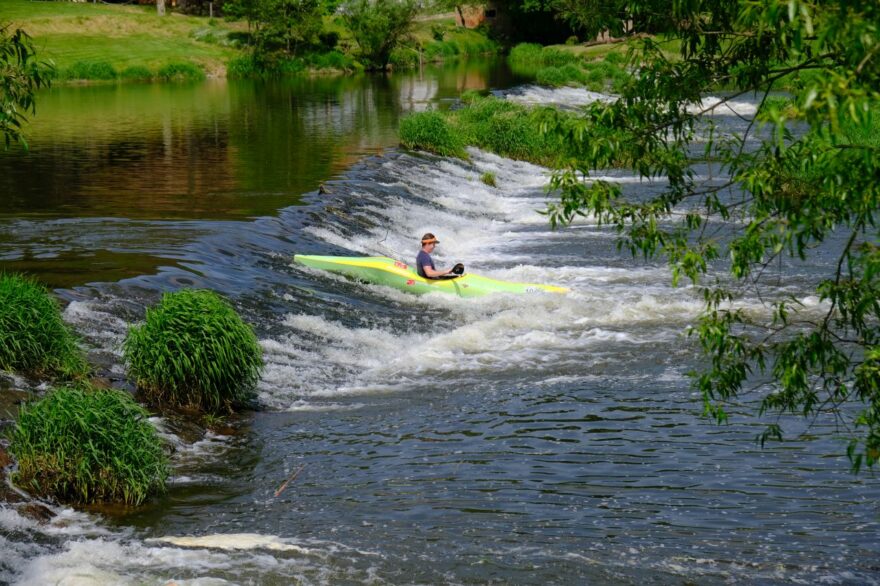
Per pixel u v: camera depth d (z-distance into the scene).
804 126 24.77
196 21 70.12
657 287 17.03
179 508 8.47
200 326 10.66
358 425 10.80
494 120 33.22
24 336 10.23
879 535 8.12
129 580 7.11
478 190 26.67
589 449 10.10
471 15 88.69
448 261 19.39
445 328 14.98
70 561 7.32
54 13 64.31
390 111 40.44
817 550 7.85
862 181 5.20
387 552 7.71
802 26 4.63
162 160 26.59
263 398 11.52
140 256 15.39
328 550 7.71
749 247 5.75
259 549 7.69
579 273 18.14
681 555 7.74
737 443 10.23
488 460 9.79
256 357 11.07
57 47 58.28
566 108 43.28
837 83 4.38
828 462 9.71
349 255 18.05
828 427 10.66
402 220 21.47
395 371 12.95
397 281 16.36
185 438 10.05
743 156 6.36
